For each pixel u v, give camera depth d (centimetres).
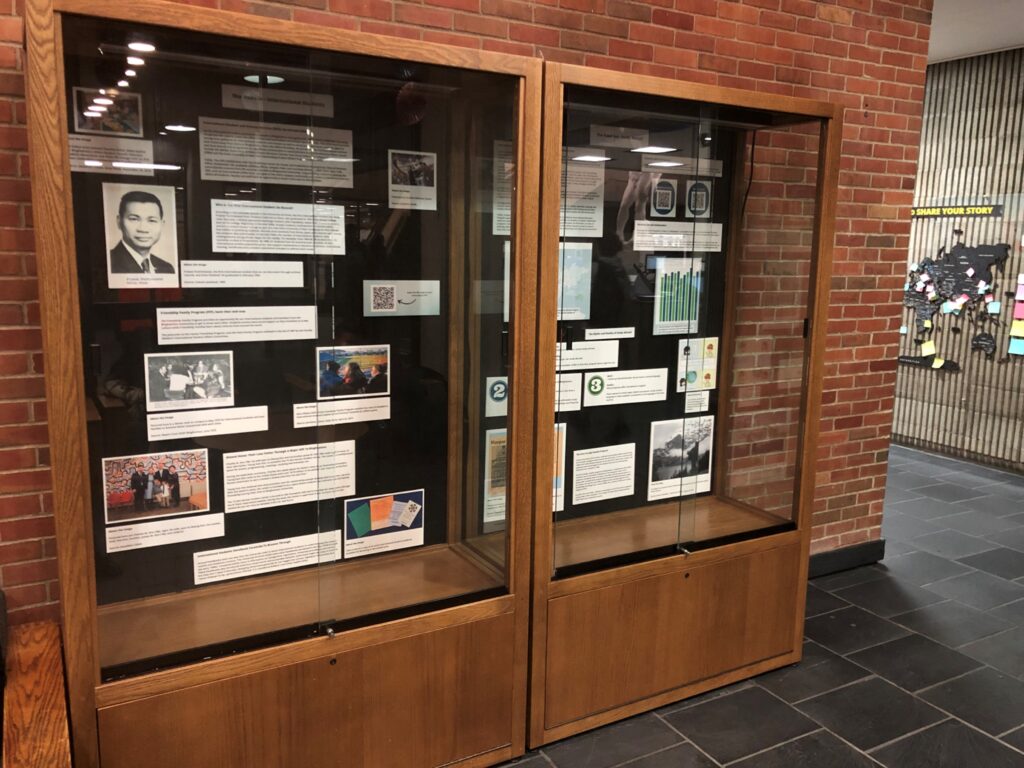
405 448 254
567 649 262
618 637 273
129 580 209
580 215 262
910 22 394
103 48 185
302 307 228
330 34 197
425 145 240
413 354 251
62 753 178
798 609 318
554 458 257
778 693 301
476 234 246
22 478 229
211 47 192
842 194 387
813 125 287
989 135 638
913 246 706
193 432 214
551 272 239
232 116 208
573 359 271
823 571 419
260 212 216
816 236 290
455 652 241
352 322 238
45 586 237
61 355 179
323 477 240
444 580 254
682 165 285
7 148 217
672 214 287
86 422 190
